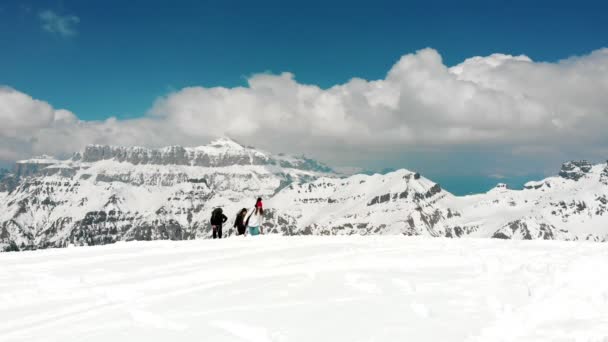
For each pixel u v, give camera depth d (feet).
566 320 28.02
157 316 31.94
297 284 40.98
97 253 68.90
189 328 29.35
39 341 29.04
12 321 34.30
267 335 27.09
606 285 33.06
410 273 45.16
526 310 30.50
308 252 61.77
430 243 71.92
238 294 37.91
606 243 69.31
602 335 24.63
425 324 28.43
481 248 64.13
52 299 40.65
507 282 39.45
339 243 73.05
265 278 44.70
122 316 33.19
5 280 49.11
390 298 35.17
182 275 47.06
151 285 43.78
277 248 67.92
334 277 43.65
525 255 56.08
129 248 73.56
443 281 41.06
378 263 51.01
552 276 38.93
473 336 26.14
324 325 28.68
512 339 25.66
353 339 26.00
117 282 46.26
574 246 66.13
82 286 45.29
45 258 65.16
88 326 31.35
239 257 59.62
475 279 41.73
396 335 26.48
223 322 29.86
